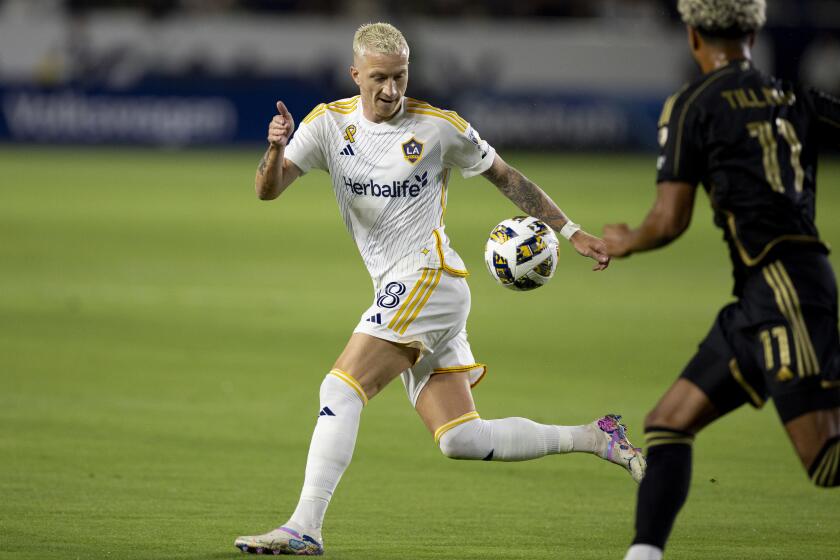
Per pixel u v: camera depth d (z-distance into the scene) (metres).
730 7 15.82
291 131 18.61
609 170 107.62
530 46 115.94
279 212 80.06
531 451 19.95
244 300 47.59
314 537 18.23
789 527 20.75
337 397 18.66
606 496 22.98
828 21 117.81
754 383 15.70
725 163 15.63
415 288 19.17
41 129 111.50
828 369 15.03
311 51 113.56
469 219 76.50
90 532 19.39
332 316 44.50
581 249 19.52
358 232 19.88
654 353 38.78
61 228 67.38
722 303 49.69
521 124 116.31
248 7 118.56
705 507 22.16
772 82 15.95
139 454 25.31
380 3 119.38
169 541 18.97
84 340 38.91
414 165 19.17
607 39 116.62
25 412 29.12
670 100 16.02
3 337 39.09
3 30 109.62
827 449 14.88
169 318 43.22
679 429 15.80
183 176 96.62
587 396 32.31
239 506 21.47
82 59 110.94
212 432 27.61
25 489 22.22
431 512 21.50
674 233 15.77
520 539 19.73
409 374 19.72
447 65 115.50
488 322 44.44
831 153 119.12
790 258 15.47
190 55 112.25
